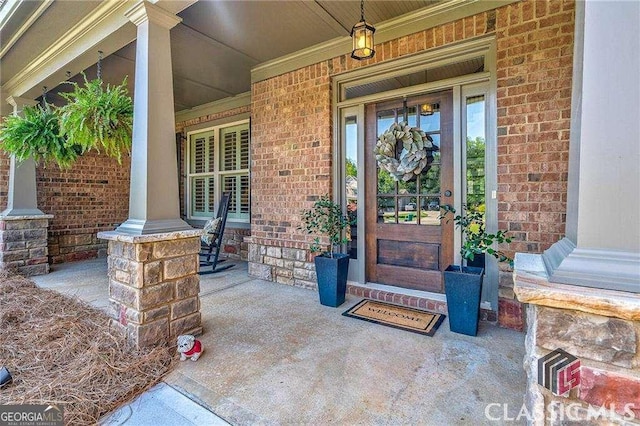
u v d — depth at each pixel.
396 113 3.23
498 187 2.56
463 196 2.87
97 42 2.93
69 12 2.86
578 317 0.94
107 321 2.45
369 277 3.45
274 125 3.93
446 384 1.79
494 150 2.65
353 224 3.51
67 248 5.41
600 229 0.95
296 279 3.74
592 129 0.95
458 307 2.45
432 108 3.05
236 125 5.39
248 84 4.76
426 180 3.09
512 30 2.49
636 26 0.90
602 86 0.94
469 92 2.81
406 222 3.21
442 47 2.84
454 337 2.39
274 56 3.79
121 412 1.57
